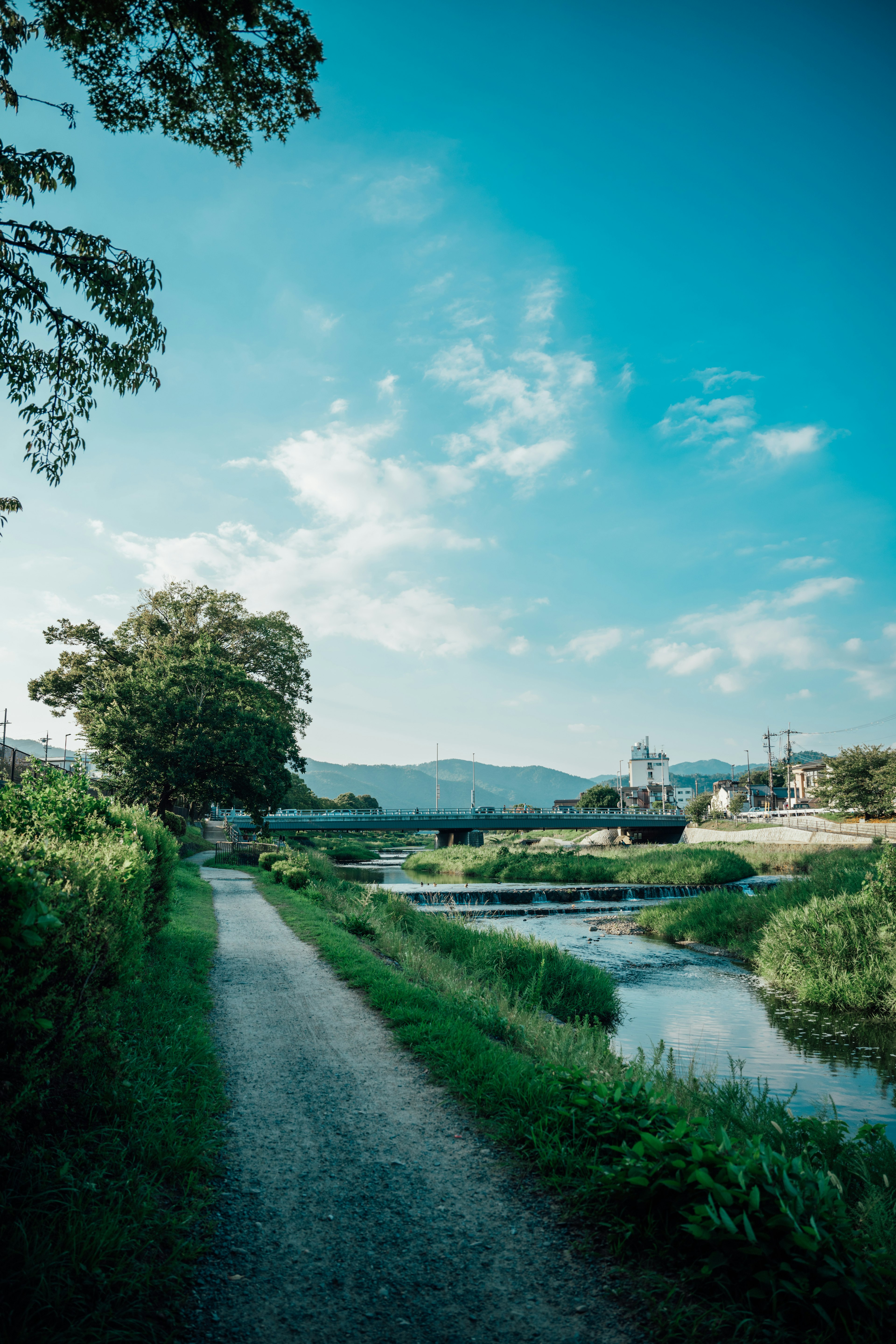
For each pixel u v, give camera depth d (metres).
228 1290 3.41
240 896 22.95
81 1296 3.09
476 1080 6.19
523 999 13.63
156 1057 6.35
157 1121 4.95
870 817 66.88
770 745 92.56
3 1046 3.98
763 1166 3.64
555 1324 3.14
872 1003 14.98
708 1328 3.01
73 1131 4.63
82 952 4.78
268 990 10.22
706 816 112.38
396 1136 5.29
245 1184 4.54
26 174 7.73
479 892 36.41
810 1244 3.11
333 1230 3.98
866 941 16.52
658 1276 3.41
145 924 10.15
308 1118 5.64
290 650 49.62
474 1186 4.48
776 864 45.41
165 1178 4.41
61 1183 3.91
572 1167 4.47
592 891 37.12
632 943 24.19
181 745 33.00
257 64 8.16
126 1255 3.44
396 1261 3.68
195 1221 4.00
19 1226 3.35
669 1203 3.78
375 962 11.91
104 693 35.31
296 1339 3.07
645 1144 3.98
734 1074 10.25
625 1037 12.84
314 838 92.06
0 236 7.74
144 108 8.38
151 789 34.16
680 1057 11.47
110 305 8.17
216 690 36.62
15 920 3.73
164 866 10.95
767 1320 3.00
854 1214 4.20
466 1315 3.23
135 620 46.47
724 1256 3.32
